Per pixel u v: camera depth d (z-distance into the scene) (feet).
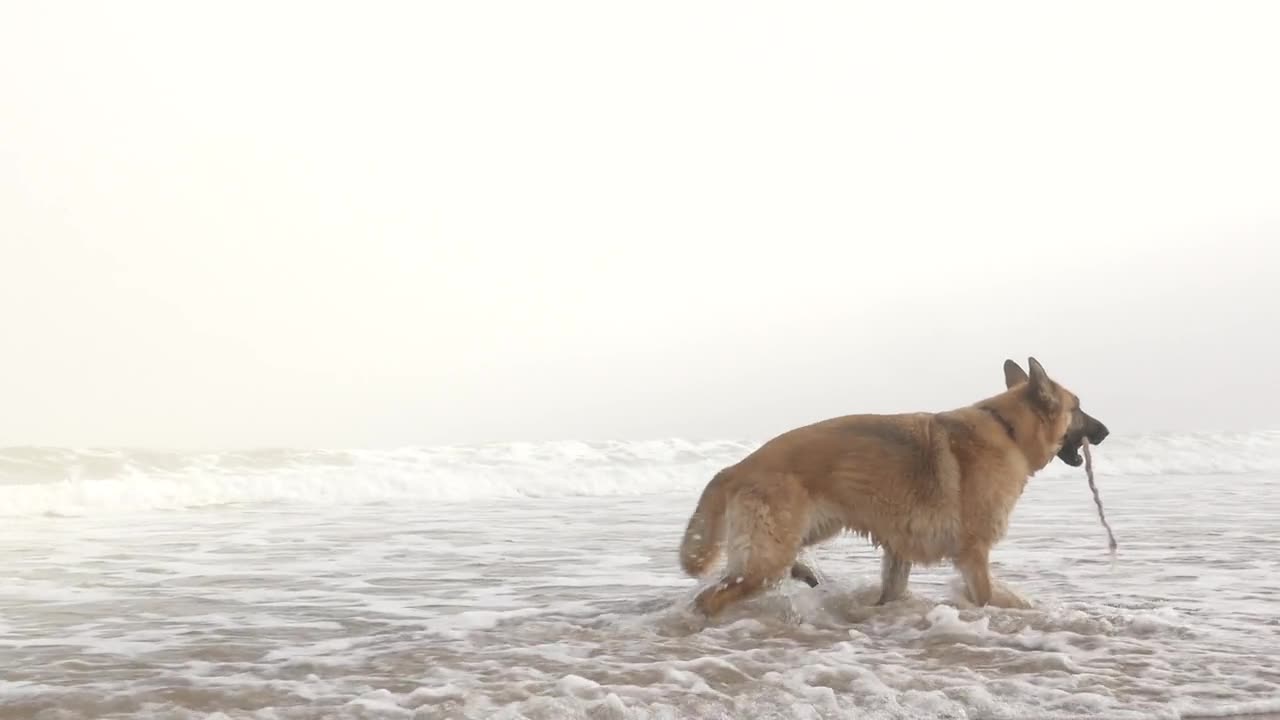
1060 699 15.21
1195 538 34.94
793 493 21.03
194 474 57.72
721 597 20.97
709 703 14.84
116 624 21.43
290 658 18.16
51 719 14.20
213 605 23.59
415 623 21.43
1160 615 21.34
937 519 21.47
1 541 36.24
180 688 15.78
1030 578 26.55
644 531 39.24
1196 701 15.20
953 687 15.61
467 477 58.90
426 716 14.17
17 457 58.70
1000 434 22.12
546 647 18.75
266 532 39.17
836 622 21.27
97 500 49.55
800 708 14.58
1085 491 56.24
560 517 45.03
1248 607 22.75
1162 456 77.00
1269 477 68.64
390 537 37.29
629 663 17.49
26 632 20.57
